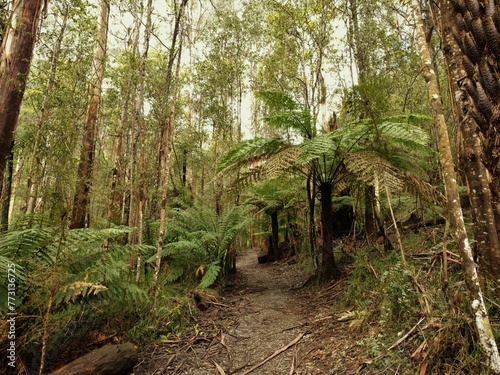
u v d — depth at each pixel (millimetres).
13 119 3521
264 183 7891
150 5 4898
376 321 2865
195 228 6492
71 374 2238
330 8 8828
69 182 2545
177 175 12133
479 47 1419
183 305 4145
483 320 1597
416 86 7816
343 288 4277
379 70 8500
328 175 5105
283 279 6758
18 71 3557
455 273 2898
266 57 12688
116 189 5109
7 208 4422
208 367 2752
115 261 3246
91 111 6094
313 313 3803
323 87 8438
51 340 2732
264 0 10375
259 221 10688
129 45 5660
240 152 5062
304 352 2789
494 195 1532
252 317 3998
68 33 5297
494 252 2234
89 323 3209
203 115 11742
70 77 5262
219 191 9758
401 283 2869
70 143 2664
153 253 5887
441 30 2594
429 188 3768
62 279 2475
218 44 11227
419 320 2293
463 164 2523
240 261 11781
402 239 5121
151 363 2850
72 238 2801
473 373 1714
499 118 1386
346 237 6414
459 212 1727
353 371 2246
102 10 6773
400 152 4586
